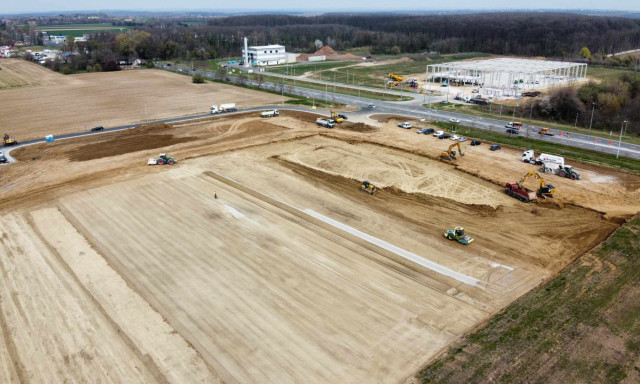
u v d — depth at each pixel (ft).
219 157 228.43
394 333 101.96
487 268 128.06
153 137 270.67
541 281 120.88
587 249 137.39
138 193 183.01
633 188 183.52
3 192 186.60
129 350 97.66
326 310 110.22
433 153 231.30
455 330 102.68
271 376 90.22
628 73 446.19
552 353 91.76
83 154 237.86
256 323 105.70
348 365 92.73
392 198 177.47
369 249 138.82
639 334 96.12
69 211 167.32
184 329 104.01
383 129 283.59
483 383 84.84
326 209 167.53
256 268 128.26
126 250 139.03
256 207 169.07
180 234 148.56
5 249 140.46
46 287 120.37
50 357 95.96
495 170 206.18
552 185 187.73
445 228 152.46
